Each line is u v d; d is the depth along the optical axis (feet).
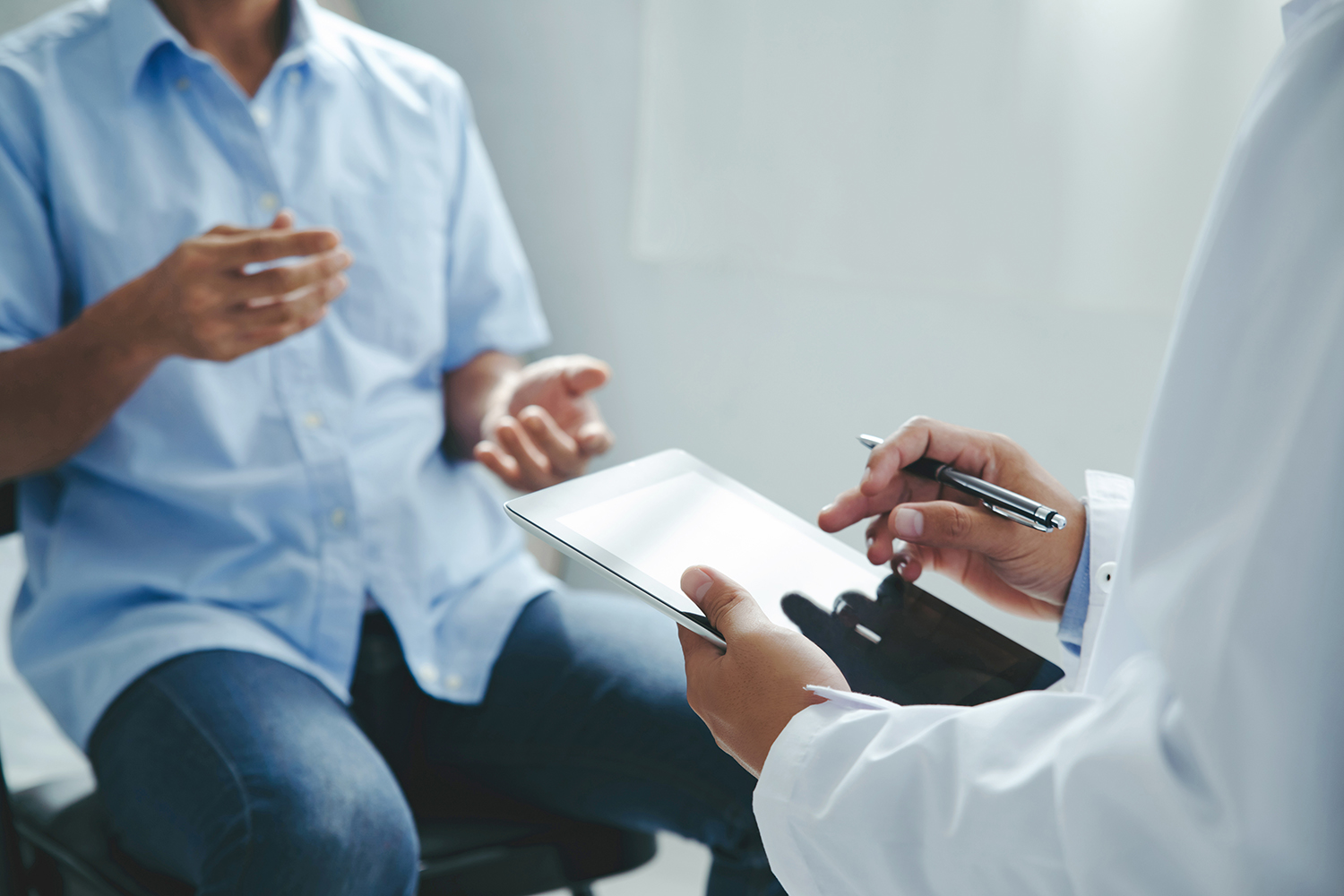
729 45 4.30
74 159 3.06
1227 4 3.49
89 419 2.76
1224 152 3.62
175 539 3.05
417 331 3.55
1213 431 1.17
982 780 1.30
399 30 5.29
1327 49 1.12
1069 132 3.81
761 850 2.66
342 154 3.49
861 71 4.10
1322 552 1.04
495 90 5.18
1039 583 2.23
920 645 1.96
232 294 2.60
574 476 3.40
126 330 2.65
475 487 3.76
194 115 3.24
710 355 5.01
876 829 1.39
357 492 3.26
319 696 2.72
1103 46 3.69
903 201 4.17
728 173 4.46
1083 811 1.17
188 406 3.04
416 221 3.60
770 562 2.09
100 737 2.64
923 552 2.36
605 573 1.88
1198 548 1.15
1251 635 1.06
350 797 2.38
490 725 3.02
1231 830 1.07
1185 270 3.77
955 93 3.96
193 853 2.34
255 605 3.04
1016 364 4.30
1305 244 1.10
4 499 3.02
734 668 1.67
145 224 3.12
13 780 3.68
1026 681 1.92
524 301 4.05
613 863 2.89
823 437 4.84
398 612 3.18
